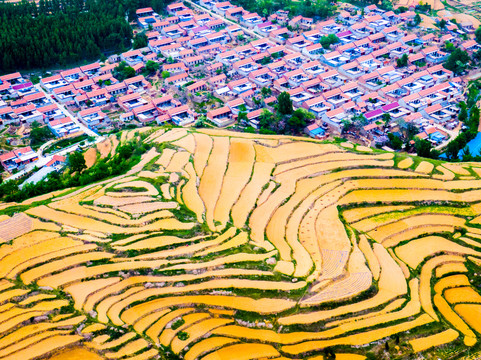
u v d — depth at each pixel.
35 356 101.56
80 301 113.38
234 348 106.50
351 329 109.62
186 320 111.50
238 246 128.12
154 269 121.12
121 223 133.00
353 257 128.25
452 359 106.06
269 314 112.38
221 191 150.38
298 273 121.12
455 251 134.12
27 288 115.31
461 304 120.31
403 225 141.62
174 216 136.12
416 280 124.00
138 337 106.88
